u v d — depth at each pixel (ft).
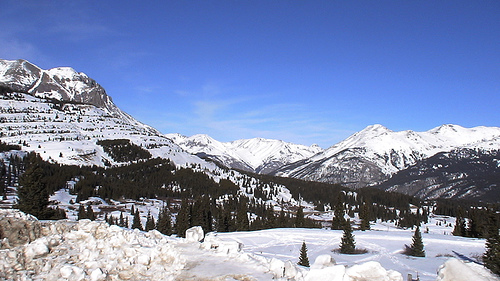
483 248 228.84
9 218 78.69
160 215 370.73
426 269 171.73
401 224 517.14
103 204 489.67
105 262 65.16
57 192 494.59
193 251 73.72
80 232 79.25
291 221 426.92
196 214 315.78
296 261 183.01
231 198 629.51
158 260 67.67
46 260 65.82
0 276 58.59
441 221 592.60
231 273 58.70
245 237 261.24
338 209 382.42
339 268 53.47
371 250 229.86
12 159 597.52
